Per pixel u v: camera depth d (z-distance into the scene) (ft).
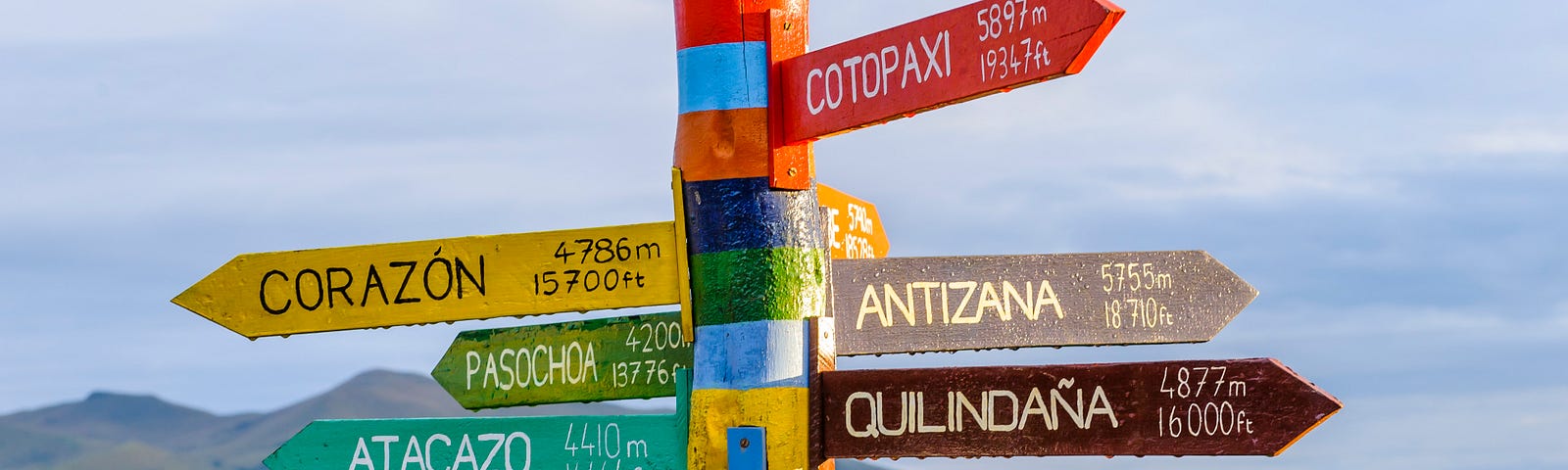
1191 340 15.89
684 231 15.29
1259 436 14.52
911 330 15.69
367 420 16.65
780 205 15.12
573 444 16.03
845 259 15.81
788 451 14.92
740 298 15.01
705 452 15.02
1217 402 14.66
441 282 15.80
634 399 16.46
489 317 15.66
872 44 14.29
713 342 15.14
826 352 15.37
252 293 16.16
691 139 15.26
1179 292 15.98
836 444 15.12
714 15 15.26
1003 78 13.15
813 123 14.76
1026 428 14.94
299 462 16.81
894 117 14.08
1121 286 15.96
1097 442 14.83
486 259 15.76
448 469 16.38
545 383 16.84
